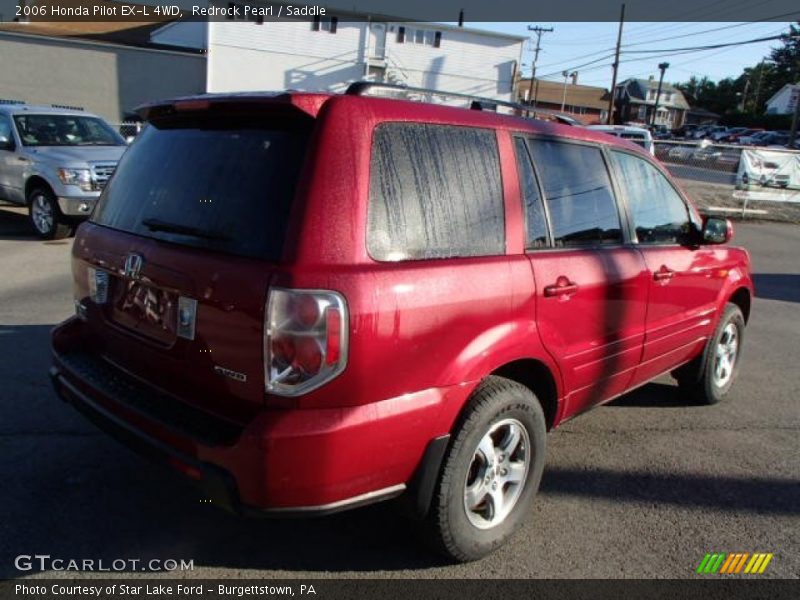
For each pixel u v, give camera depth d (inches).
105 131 462.9
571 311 133.3
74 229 429.4
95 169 406.6
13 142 426.0
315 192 98.6
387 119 107.4
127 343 122.9
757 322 317.1
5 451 152.8
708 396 203.5
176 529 128.6
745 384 228.1
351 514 136.9
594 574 121.1
